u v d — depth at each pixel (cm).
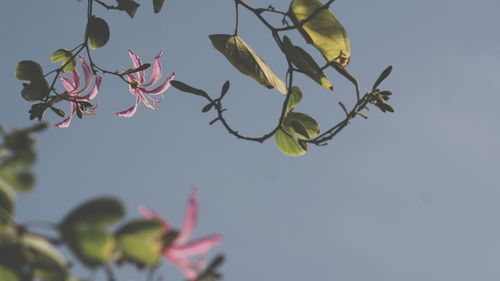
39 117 148
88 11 148
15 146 73
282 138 141
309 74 137
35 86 147
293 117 142
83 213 66
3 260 64
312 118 142
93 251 66
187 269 72
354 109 136
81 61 149
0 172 71
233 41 139
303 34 138
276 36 139
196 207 73
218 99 137
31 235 66
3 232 65
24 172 71
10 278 65
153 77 154
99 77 150
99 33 149
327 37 137
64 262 66
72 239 66
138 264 70
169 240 71
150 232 70
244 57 138
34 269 65
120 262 70
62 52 149
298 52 136
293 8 138
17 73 147
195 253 72
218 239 73
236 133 140
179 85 135
